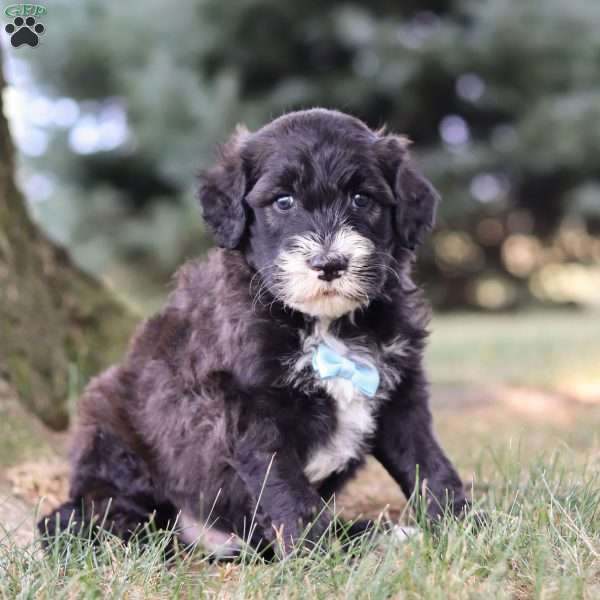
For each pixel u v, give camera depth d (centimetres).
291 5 454
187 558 116
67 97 478
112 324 161
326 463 120
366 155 120
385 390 119
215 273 123
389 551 110
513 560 110
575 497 119
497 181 491
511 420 167
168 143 448
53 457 139
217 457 118
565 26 447
